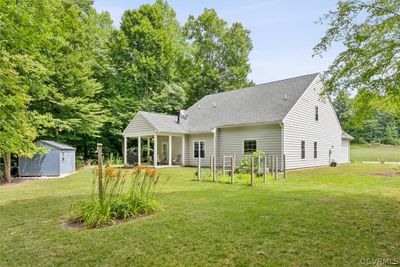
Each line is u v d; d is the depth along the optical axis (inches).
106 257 140.7
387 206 241.8
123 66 1096.2
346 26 263.6
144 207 224.2
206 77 1349.7
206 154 786.8
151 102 1084.5
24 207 264.2
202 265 130.0
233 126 721.6
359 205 246.2
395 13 245.3
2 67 291.0
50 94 764.6
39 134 746.2
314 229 177.6
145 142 1114.1
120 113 1032.2
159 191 342.3
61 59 773.9
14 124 323.6
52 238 169.6
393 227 180.9
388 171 597.9
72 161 709.9
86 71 860.6
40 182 483.8
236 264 130.2
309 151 731.4
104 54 1067.3
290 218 203.9
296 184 402.6
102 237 169.0
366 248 145.8
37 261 137.6
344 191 328.2
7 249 153.2
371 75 252.5
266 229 178.4
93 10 1085.1
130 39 1118.4
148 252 145.5
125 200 224.4
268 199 280.2
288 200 273.4
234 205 251.8
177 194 318.0
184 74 1314.0
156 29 1155.3
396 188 349.7
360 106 284.2
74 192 353.7
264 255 138.8
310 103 743.1
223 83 1346.0
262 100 767.1
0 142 324.5
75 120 808.3
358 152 1459.2
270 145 658.2
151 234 172.2
